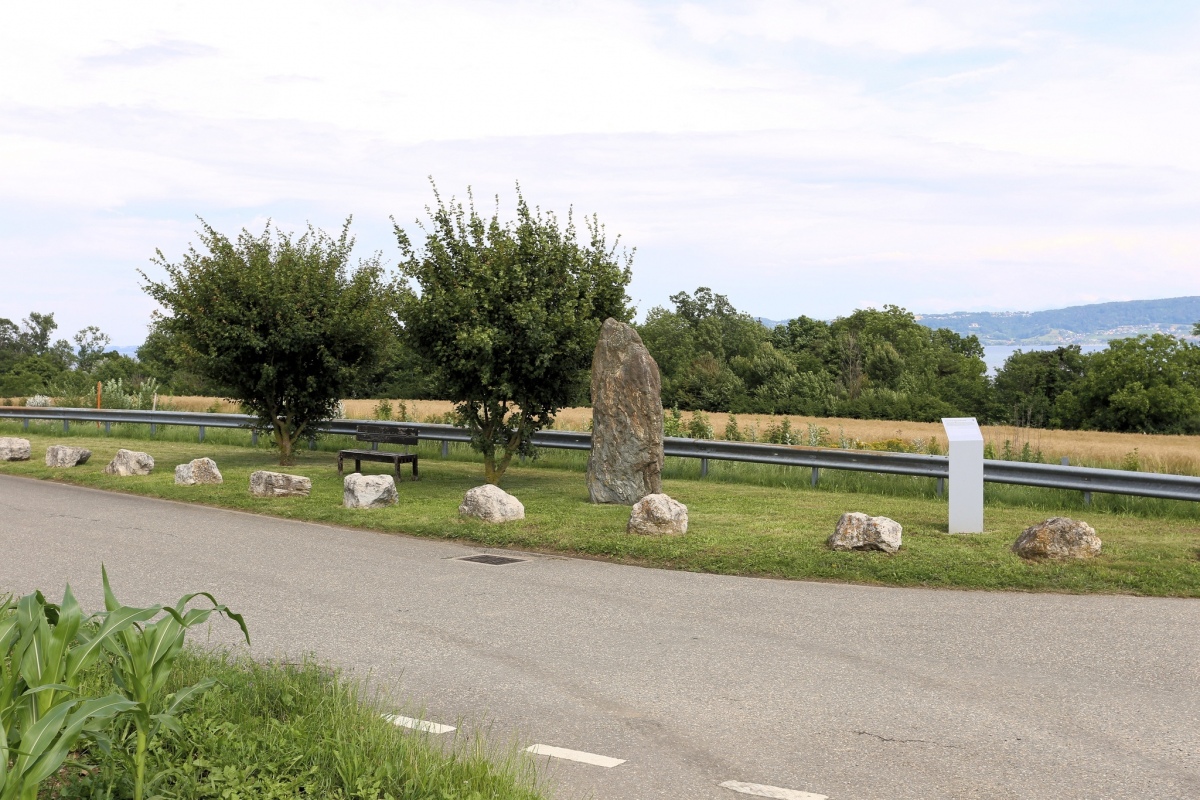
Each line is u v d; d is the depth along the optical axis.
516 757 5.36
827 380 77.06
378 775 4.64
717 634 8.24
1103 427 70.00
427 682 6.86
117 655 4.52
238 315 19.77
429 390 18.02
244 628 4.79
